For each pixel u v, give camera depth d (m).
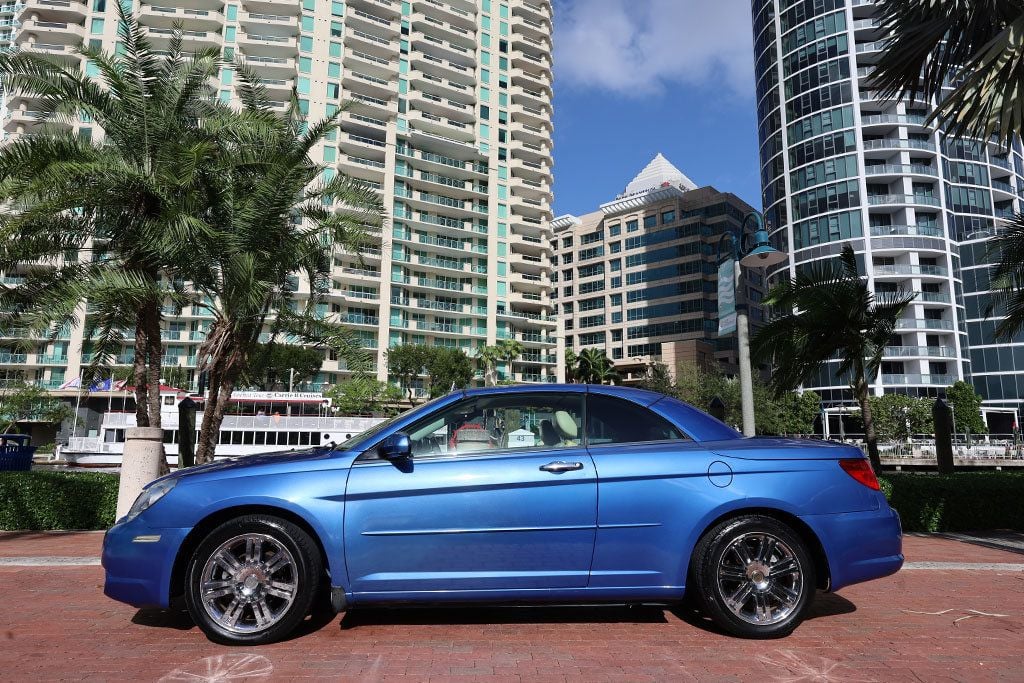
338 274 57.16
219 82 54.09
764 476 3.77
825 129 59.16
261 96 12.95
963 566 5.89
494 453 3.84
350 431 38.44
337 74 59.12
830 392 54.50
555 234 93.12
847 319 12.81
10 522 8.47
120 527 3.67
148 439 7.95
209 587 3.54
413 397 58.94
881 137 58.59
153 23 55.66
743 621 3.64
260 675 3.07
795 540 3.69
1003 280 11.68
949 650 3.52
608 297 84.81
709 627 3.91
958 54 8.23
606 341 84.25
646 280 80.44
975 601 4.64
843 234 57.09
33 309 9.50
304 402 41.84
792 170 61.31
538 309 71.12
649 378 59.75
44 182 9.23
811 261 58.75
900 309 12.98
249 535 3.58
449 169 65.75
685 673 3.12
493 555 3.62
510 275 68.44
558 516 3.65
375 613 4.16
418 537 3.60
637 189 129.50
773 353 13.78
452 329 63.94
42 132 10.14
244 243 10.85
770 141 64.75
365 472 3.70
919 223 56.19
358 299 58.00
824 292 12.71
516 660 3.30
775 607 3.73
